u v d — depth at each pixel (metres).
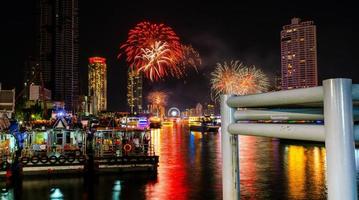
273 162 46.41
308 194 28.48
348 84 2.23
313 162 45.75
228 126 3.57
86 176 35.94
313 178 34.81
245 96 3.28
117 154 38.94
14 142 39.84
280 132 2.80
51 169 35.91
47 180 34.50
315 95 2.42
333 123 2.23
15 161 33.69
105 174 36.84
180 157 53.88
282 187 31.06
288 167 41.94
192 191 30.56
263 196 27.97
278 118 3.11
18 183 33.12
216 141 86.31
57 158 36.09
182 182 34.16
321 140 2.41
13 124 40.09
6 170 33.12
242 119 3.47
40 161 35.75
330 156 2.24
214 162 48.06
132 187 31.97
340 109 2.22
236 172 3.58
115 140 41.81
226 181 3.61
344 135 2.20
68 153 37.81
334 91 2.24
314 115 2.83
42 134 39.91
